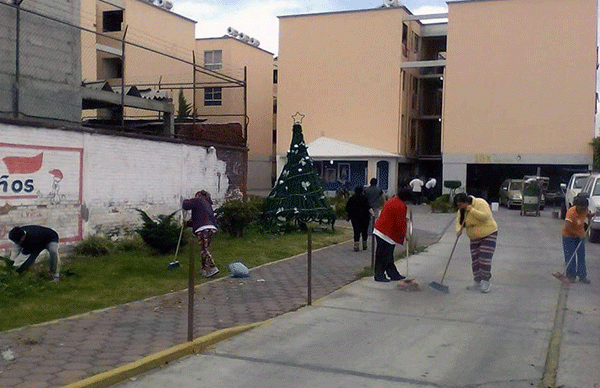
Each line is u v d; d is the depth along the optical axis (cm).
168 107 1877
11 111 1269
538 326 805
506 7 3434
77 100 1441
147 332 733
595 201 1741
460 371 628
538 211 2661
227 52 4262
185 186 1644
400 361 658
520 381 600
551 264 1324
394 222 1056
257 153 4603
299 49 3897
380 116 3734
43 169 1186
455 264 1298
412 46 3931
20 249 984
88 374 580
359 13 3759
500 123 3466
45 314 798
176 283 1034
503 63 3453
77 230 1269
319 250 1496
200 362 648
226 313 845
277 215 1769
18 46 1252
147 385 580
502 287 1062
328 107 3844
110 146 1360
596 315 865
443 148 3566
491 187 3766
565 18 3344
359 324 807
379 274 1071
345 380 598
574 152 3350
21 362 611
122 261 1172
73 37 1425
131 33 3312
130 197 1427
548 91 3381
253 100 4525
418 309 893
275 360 657
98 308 851
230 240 1562
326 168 3725
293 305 904
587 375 614
